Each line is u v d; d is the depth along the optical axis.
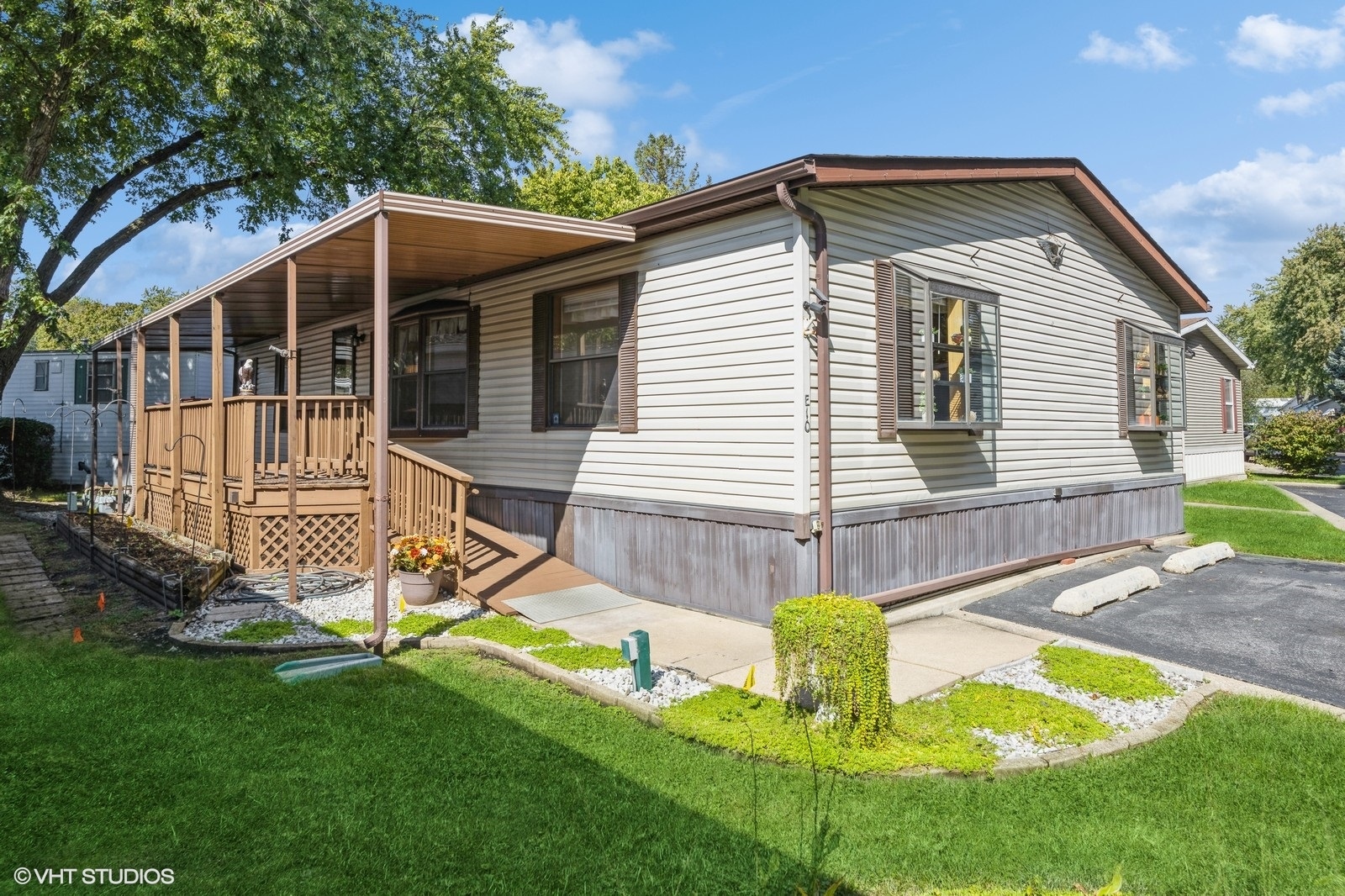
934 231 7.58
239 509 8.20
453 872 2.84
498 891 2.72
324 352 12.95
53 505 16.23
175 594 6.61
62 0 13.55
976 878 2.84
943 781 3.69
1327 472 26.78
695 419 7.01
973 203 8.11
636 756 3.92
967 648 5.93
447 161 18.09
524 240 7.09
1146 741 4.18
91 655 5.53
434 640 5.93
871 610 4.16
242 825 3.15
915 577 7.28
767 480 6.43
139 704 4.51
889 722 4.10
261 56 13.98
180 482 9.78
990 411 8.00
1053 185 9.34
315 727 4.21
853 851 3.01
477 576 7.57
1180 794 3.55
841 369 6.50
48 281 15.20
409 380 10.78
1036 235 9.08
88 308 38.25
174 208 16.94
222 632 6.15
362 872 2.83
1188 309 12.44
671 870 2.86
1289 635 6.31
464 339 9.85
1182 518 12.04
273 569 8.06
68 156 15.21
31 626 6.41
